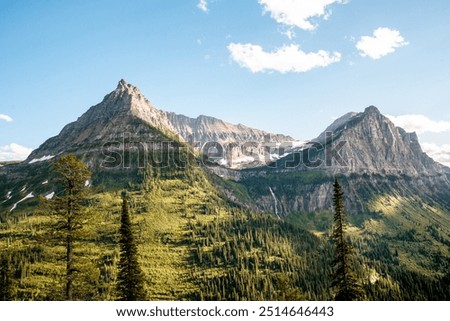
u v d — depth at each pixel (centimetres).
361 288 5119
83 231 4428
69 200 4406
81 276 4431
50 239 4369
